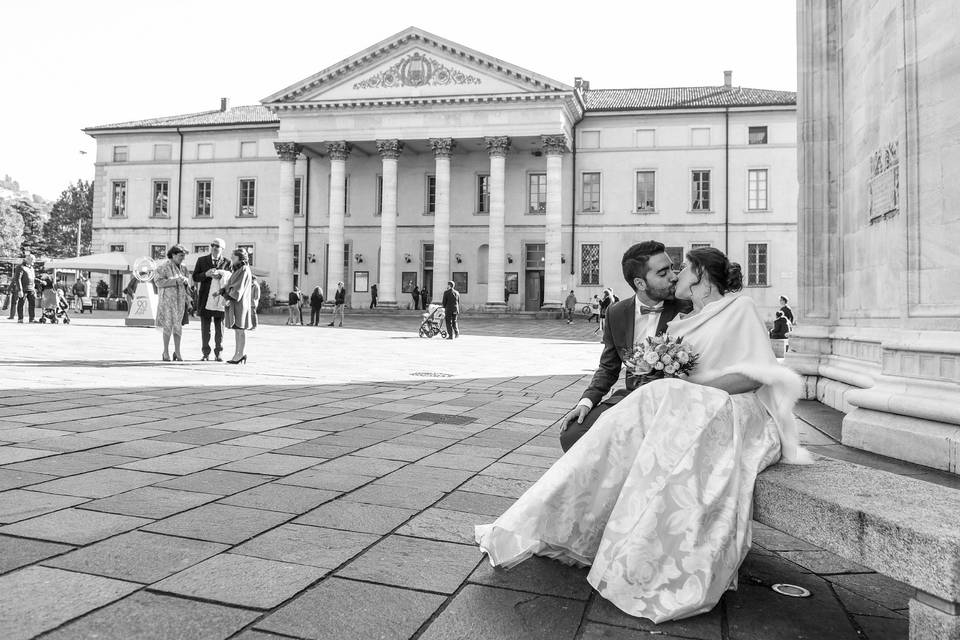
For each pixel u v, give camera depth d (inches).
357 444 222.1
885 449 217.8
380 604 105.0
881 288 296.0
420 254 1820.9
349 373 458.9
